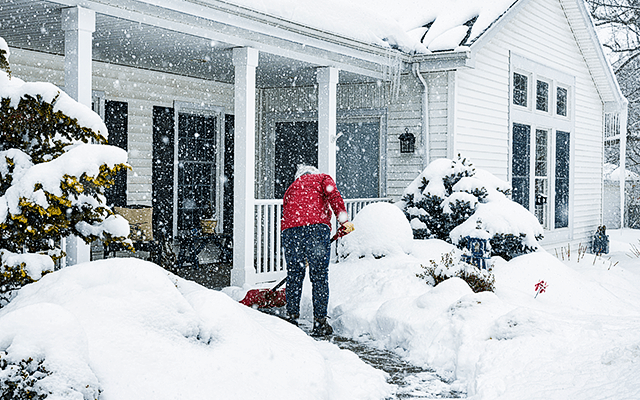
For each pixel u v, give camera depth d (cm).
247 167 780
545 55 1354
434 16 1148
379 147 1114
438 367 521
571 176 1497
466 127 1074
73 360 271
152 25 659
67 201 358
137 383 293
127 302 323
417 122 1069
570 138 1491
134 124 980
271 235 844
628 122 2984
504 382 427
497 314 544
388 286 707
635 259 1383
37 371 263
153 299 332
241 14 727
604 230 1566
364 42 917
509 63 1213
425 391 465
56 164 359
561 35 1434
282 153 1214
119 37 734
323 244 623
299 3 843
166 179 1038
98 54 858
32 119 388
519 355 459
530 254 867
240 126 782
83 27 583
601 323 514
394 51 977
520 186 1275
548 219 1402
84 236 404
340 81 1105
